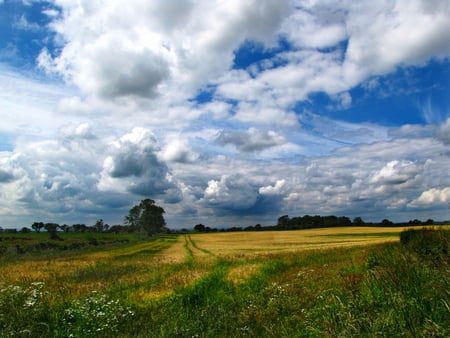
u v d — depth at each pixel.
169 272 20.94
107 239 99.56
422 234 10.84
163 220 120.62
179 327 8.30
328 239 68.88
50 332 8.25
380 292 5.46
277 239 78.62
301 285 11.20
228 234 114.19
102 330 8.44
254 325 7.67
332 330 4.81
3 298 10.39
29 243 67.38
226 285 14.39
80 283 16.88
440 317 4.16
